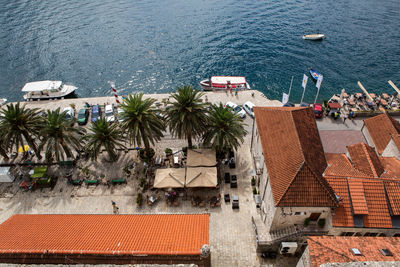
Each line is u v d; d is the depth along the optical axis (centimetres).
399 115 5109
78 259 2114
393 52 8038
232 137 3803
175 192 3659
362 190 2755
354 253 2084
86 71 7606
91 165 4206
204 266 2069
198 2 12488
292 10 11206
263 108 3744
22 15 10775
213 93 5950
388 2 11625
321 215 2830
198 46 8731
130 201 3678
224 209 3528
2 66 7756
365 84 6875
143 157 4269
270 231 3095
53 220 2848
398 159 3422
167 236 2453
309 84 6912
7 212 3584
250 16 10806
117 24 10194
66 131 3941
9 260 2164
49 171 4138
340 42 8669
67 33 9462
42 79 7288
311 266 2041
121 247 2222
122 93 6862
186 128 3878
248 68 7625
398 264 1683
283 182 2788
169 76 7425
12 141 3900
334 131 4806
